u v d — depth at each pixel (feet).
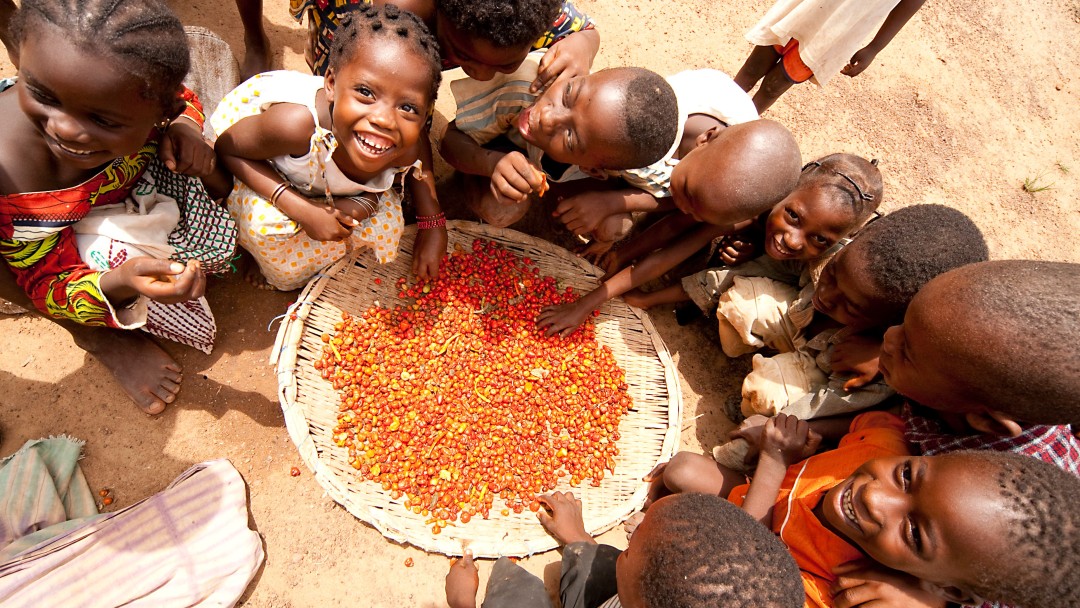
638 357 3.79
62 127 2.29
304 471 3.37
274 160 2.99
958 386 2.57
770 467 3.07
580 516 3.31
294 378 3.16
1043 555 2.17
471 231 3.74
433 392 3.42
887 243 2.94
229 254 3.20
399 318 3.54
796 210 3.26
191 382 3.40
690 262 4.24
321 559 3.24
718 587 2.21
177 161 2.80
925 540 2.33
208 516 3.07
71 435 3.20
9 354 3.26
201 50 3.59
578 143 2.91
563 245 4.16
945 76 5.22
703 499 2.41
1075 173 5.13
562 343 3.66
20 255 2.72
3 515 2.88
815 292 3.33
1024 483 2.24
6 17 3.24
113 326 2.98
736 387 4.04
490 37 2.68
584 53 3.25
